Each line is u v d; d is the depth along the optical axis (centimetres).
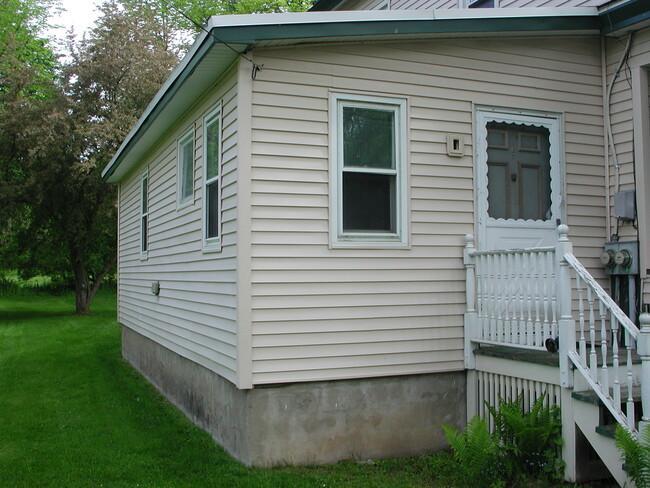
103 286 3288
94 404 866
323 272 589
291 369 575
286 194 581
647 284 649
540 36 676
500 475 532
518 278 575
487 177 664
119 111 2133
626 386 541
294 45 590
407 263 621
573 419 522
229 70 618
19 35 2877
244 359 559
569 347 523
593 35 699
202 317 713
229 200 608
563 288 527
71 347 1465
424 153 636
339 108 605
